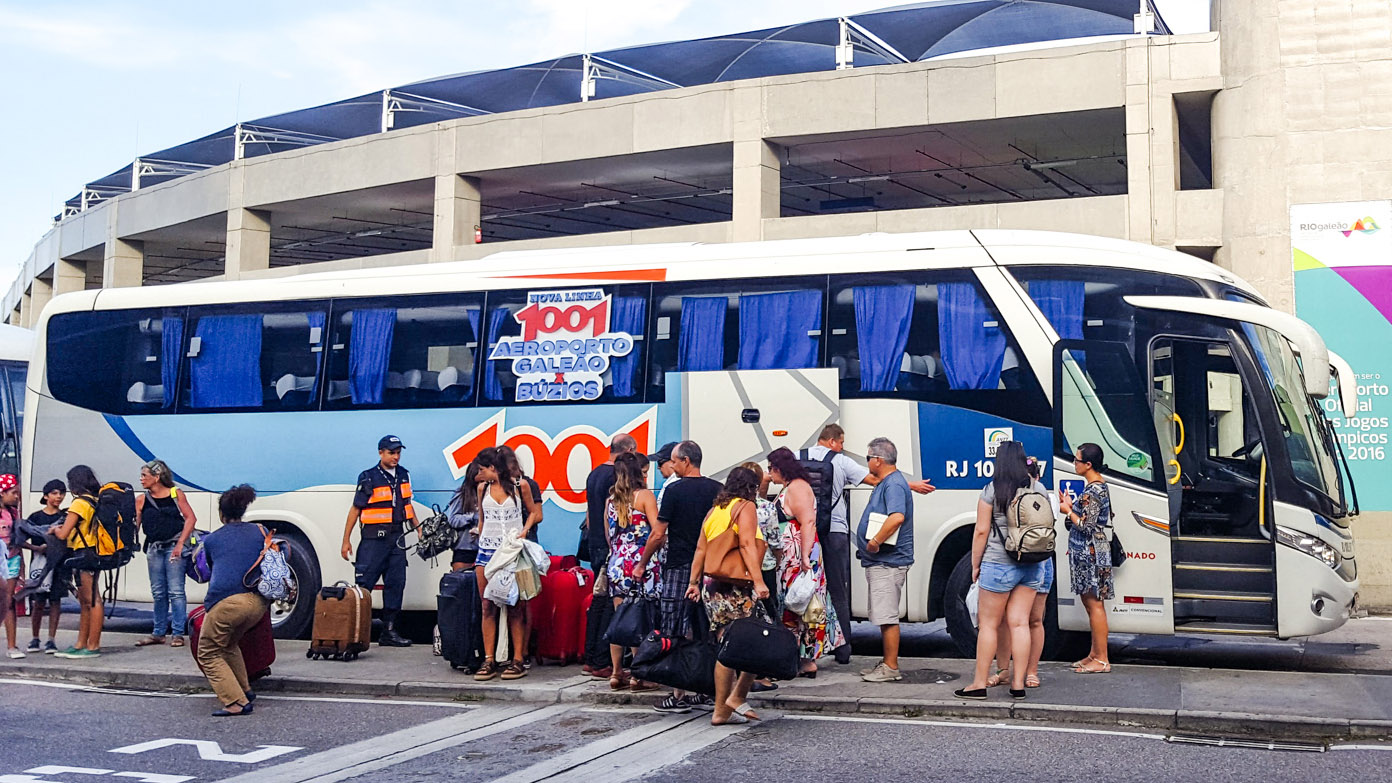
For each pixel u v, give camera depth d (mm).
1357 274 17344
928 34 28719
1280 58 18094
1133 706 8906
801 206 33062
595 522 11047
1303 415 11445
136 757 8156
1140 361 11375
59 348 15492
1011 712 8938
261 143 33781
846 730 8641
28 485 15273
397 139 27781
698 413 12492
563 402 13156
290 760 8039
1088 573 10594
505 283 13703
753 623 8547
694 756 7926
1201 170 25250
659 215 34438
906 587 11719
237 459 14398
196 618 10094
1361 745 8000
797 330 12477
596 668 10758
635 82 31094
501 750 8258
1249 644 13352
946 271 12109
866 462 11781
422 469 13602
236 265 30297
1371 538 16672
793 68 30016
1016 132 23969
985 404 11734
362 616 12039
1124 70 21094
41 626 15555
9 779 7516
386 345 14055
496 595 10461
